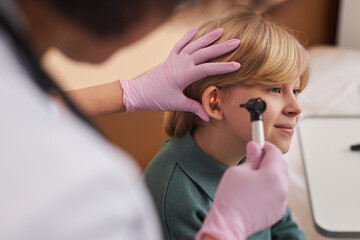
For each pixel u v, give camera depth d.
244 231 0.55
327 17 2.17
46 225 0.27
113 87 0.86
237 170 0.57
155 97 0.81
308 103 1.46
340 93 1.49
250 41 0.72
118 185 0.30
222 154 0.77
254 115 0.59
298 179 1.16
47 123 0.30
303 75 0.76
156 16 0.95
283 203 0.56
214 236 0.53
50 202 0.27
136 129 1.47
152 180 0.78
